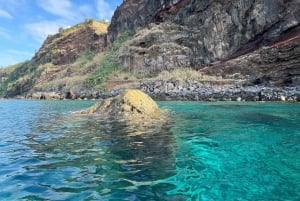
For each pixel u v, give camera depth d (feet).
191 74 116.37
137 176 16.94
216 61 124.67
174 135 29.73
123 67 154.71
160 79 122.11
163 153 22.34
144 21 181.68
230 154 21.84
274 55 92.27
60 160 20.53
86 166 18.98
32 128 37.55
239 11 125.08
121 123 38.91
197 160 20.30
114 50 183.11
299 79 78.18
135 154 22.07
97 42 257.14
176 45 139.54
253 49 114.21
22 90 262.67
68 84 177.68
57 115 55.62
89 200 13.46
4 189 14.85
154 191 14.67
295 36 100.37
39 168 18.60
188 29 142.20
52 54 289.33
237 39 124.06
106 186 15.33
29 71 308.81
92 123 39.81
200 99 88.33
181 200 13.58
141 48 149.69
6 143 27.17
